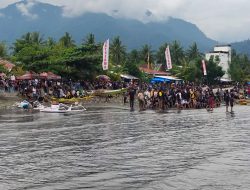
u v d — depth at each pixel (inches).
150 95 1907.0
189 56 6628.9
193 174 535.5
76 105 1747.0
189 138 879.7
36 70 2588.6
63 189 463.2
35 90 1974.7
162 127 1095.6
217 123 1226.6
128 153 689.6
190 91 2001.7
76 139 850.1
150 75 4379.9
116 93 2348.7
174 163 607.2
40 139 847.1
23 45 3245.6
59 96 2118.6
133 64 4074.8
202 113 1654.8
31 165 589.9
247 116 1514.5
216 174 535.5
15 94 2026.3
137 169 565.0
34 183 488.1
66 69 2691.9
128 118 1355.8
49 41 4136.3
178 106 1923.0
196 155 673.6
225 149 735.1
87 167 577.0
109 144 786.2
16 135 907.4
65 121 1235.2
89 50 2915.8
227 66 6815.9
